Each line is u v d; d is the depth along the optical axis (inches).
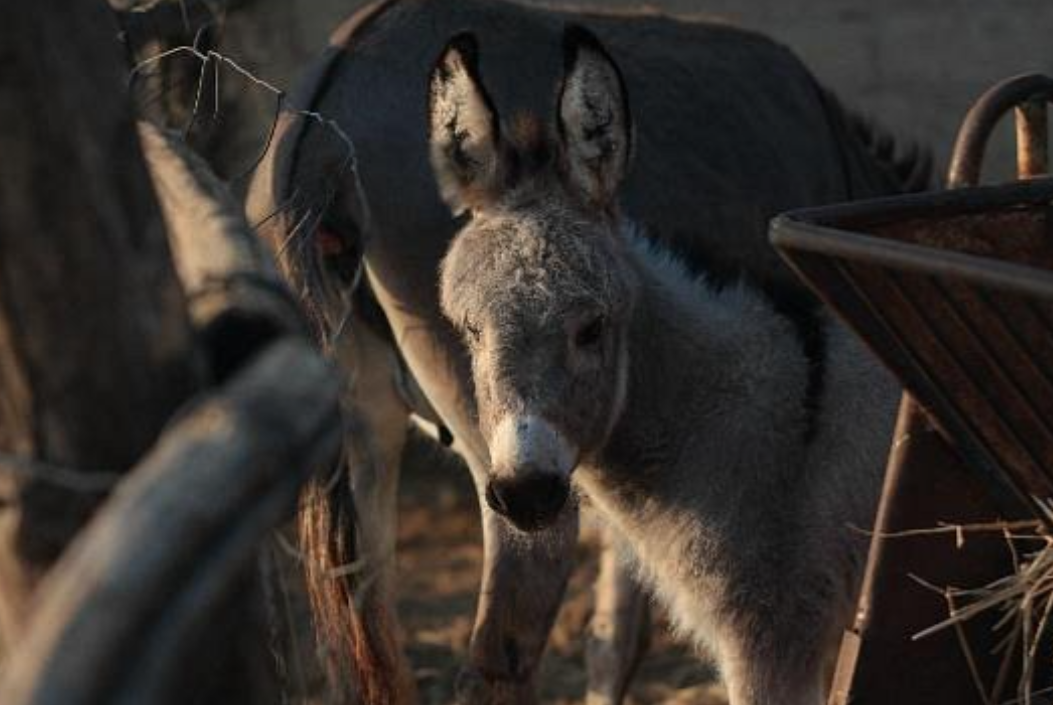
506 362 223.1
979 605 194.7
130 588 99.3
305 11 501.0
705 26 340.5
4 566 127.7
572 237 229.8
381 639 271.3
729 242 311.9
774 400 238.7
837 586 238.1
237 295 140.6
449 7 295.7
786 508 237.6
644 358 238.1
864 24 511.8
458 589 414.3
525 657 285.7
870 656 199.9
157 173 174.9
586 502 274.2
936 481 197.2
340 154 280.8
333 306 284.7
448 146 239.6
